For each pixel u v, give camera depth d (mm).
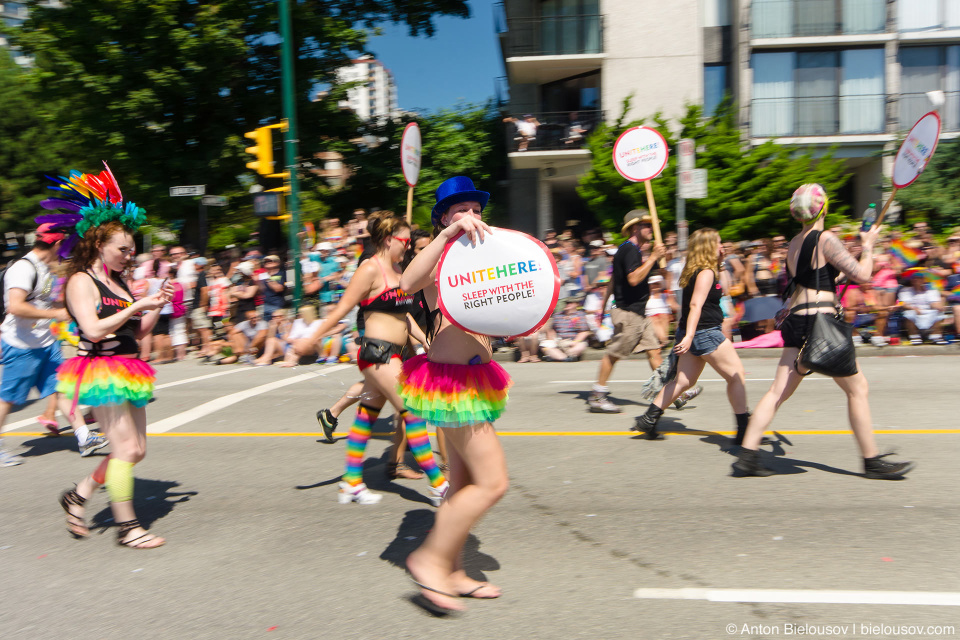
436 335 3305
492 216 22906
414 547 4055
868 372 9656
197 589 3580
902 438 6125
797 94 20391
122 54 17141
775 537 4012
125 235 4105
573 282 12047
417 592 3475
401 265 4938
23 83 19359
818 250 4770
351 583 3598
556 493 4910
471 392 3119
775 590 3369
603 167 16328
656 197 15633
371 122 23203
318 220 20422
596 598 3350
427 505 4801
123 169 18406
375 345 4668
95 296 4016
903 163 4969
